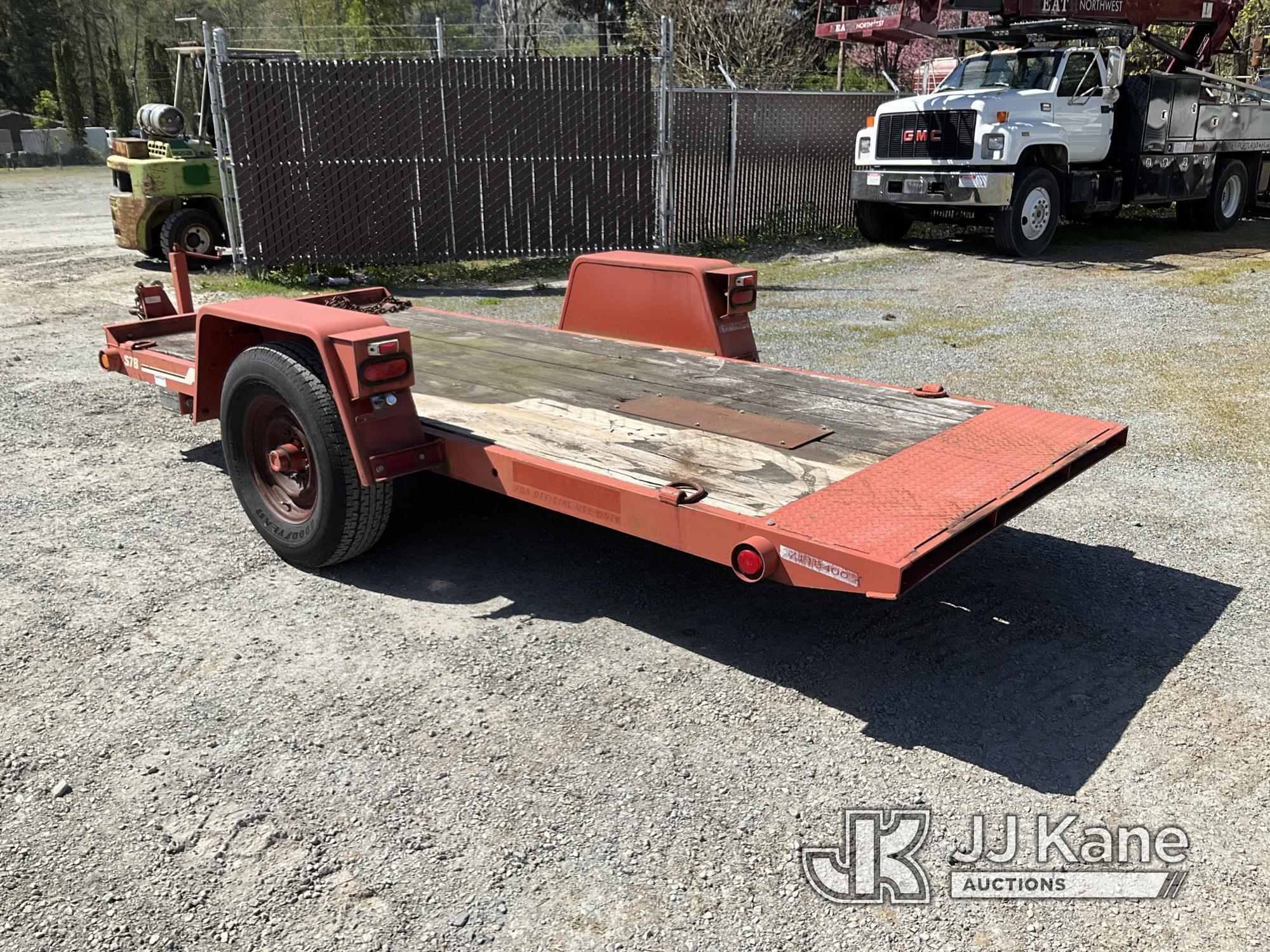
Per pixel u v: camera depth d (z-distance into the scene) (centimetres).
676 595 385
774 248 1370
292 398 372
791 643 349
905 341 798
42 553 422
